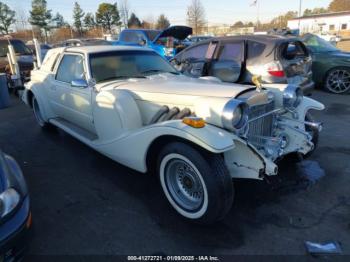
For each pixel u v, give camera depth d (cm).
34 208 331
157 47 1120
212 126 283
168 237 280
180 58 775
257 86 335
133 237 281
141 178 391
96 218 311
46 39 5544
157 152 330
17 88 962
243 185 364
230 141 266
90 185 377
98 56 435
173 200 308
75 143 524
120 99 349
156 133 295
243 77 640
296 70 640
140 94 367
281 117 375
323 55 884
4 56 1104
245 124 288
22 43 1178
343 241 269
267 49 611
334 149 466
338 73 870
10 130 614
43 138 556
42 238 283
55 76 510
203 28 5103
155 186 371
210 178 265
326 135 529
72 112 472
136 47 485
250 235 279
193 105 323
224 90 326
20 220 224
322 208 317
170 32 1119
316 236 276
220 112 286
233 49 654
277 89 376
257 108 325
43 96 549
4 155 278
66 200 345
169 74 455
